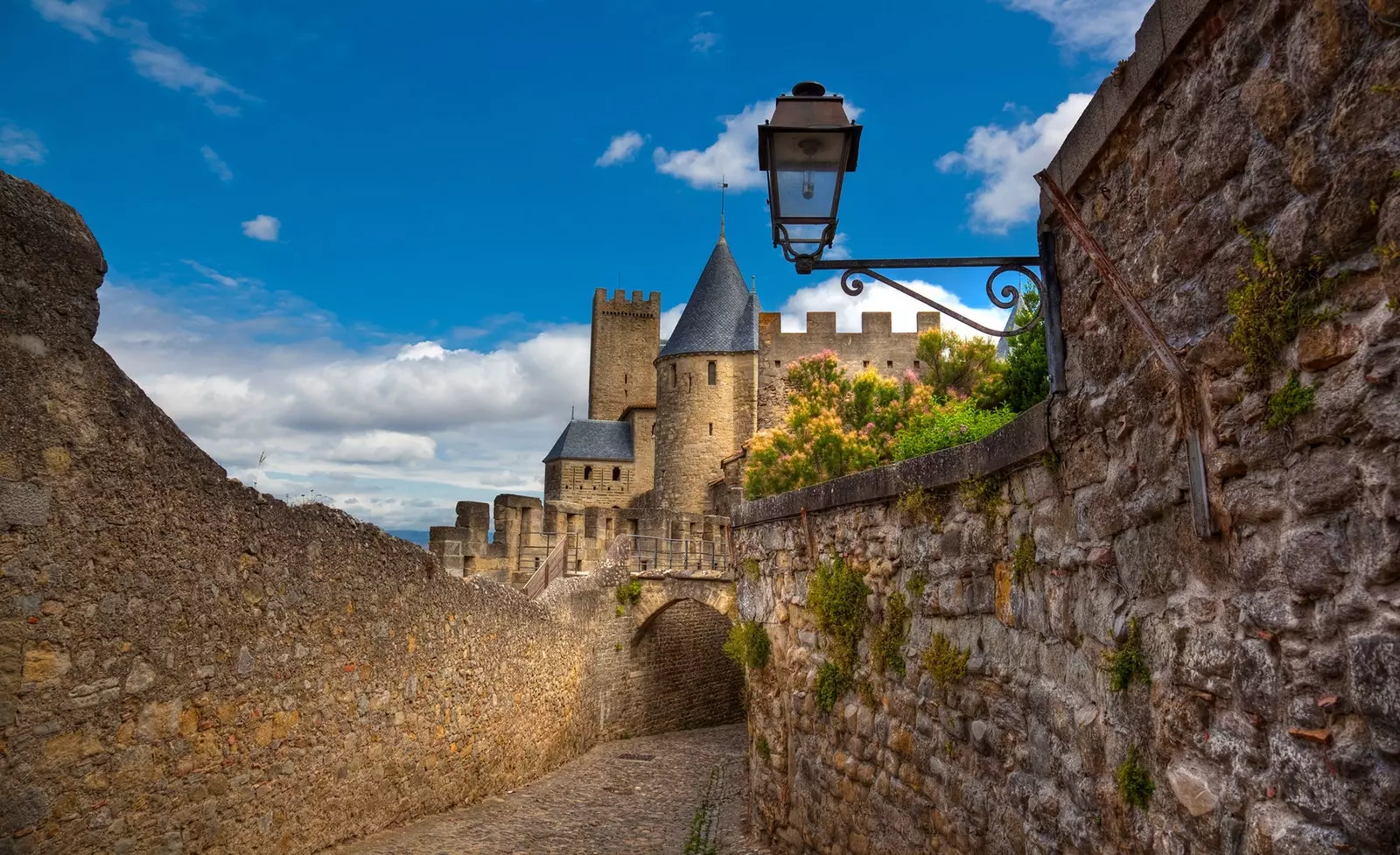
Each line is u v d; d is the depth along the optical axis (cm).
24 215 459
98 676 499
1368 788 202
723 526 2280
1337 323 211
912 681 560
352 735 784
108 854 504
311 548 725
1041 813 396
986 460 463
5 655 446
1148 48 292
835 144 411
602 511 1992
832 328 3759
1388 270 196
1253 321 239
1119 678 325
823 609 686
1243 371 248
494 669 1144
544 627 1373
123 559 519
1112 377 335
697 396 3809
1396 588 197
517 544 1731
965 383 2097
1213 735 269
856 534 655
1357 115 203
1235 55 249
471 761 1054
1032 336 1277
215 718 598
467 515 1587
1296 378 226
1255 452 242
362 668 805
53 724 470
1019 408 1281
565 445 5259
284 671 682
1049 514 402
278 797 672
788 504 778
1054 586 395
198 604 584
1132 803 318
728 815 1066
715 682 2262
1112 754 333
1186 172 277
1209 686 269
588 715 1648
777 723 805
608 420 5906
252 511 645
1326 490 215
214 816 595
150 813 537
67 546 480
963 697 490
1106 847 337
